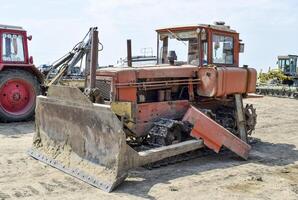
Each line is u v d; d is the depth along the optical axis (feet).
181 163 23.21
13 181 18.99
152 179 19.81
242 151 24.40
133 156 18.86
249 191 18.51
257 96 29.86
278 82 97.55
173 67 24.76
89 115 19.61
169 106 24.25
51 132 22.57
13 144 27.40
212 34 26.32
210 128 23.31
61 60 35.78
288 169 22.71
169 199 17.10
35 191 17.63
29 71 37.96
